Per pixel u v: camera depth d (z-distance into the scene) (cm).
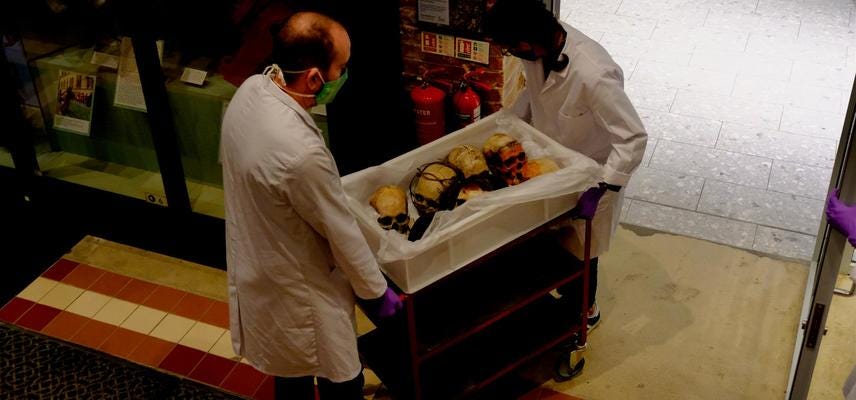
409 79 379
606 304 360
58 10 380
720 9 611
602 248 310
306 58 224
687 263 380
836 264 248
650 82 526
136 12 328
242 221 243
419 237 262
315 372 266
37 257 404
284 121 224
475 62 359
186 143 390
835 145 461
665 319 351
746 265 379
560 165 285
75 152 428
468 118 364
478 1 339
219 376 338
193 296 377
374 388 325
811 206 418
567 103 283
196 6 348
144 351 351
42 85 410
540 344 305
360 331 354
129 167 418
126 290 382
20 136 406
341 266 242
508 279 296
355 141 351
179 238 397
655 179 441
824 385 319
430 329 279
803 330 299
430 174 273
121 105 389
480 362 299
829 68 533
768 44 563
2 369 345
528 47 265
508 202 260
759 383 322
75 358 348
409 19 358
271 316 255
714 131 476
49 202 423
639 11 613
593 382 325
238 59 357
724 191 430
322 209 229
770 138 468
